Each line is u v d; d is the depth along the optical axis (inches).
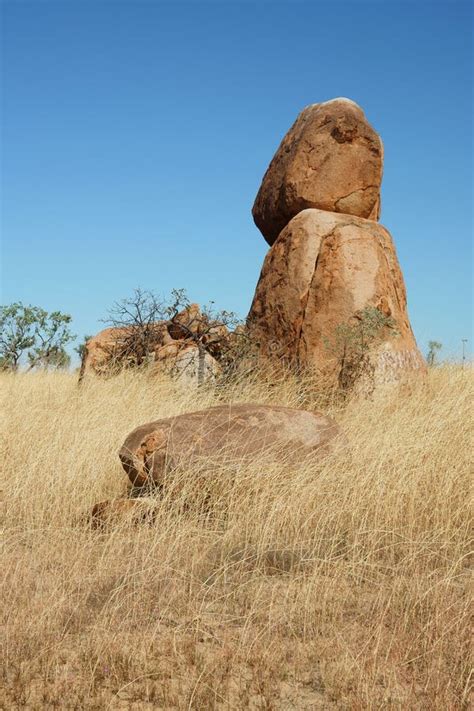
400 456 286.0
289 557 221.8
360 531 227.9
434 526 241.6
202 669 155.7
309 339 485.4
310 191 523.5
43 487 275.9
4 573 205.3
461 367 513.0
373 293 483.5
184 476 265.6
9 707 141.9
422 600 185.3
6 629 171.6
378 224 522.9
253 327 522.6
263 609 183.6
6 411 386.3
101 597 191.6
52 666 157.9
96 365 607.5
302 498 250.5
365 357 466.0
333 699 147.9
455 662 158.7
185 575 203.6
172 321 573.3
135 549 217.5
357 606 189.9
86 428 350.0
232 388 464.4
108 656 159.3
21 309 719.1
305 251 499.8
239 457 275.4
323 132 526.9
